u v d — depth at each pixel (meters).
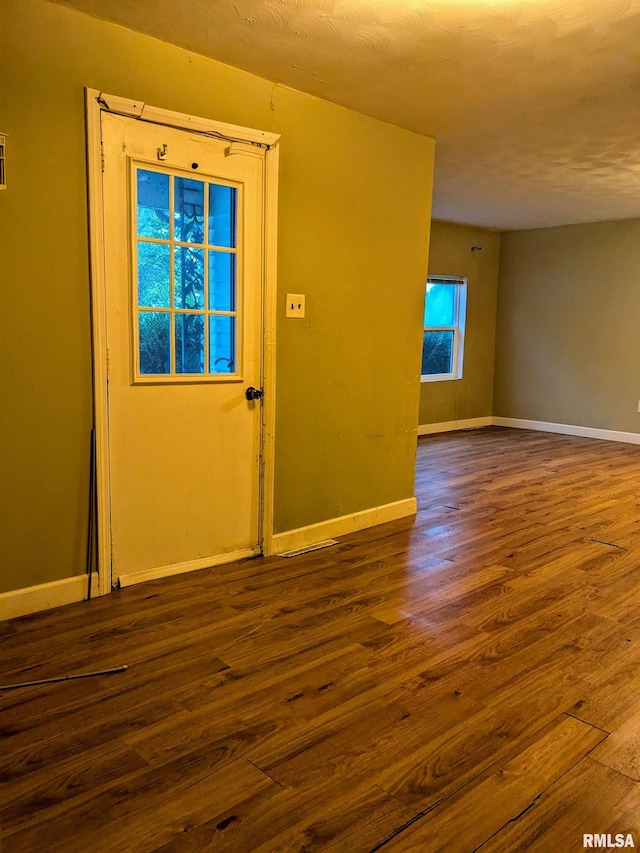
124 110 2.62
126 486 2.88
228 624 2.62
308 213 3.35
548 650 2.46
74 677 2.20
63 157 2.51
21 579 2.63
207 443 3.12
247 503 3.33
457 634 2.58
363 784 1.72
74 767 1.76
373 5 2.33
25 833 1.53
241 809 1.62
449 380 7.64
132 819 1.58
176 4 2.38
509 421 8.14
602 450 6.61
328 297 3.52
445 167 4.69
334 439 3.69
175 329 2.94
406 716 2.02
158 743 1.87
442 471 5.57
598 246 7.11
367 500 3.96
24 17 2.36
